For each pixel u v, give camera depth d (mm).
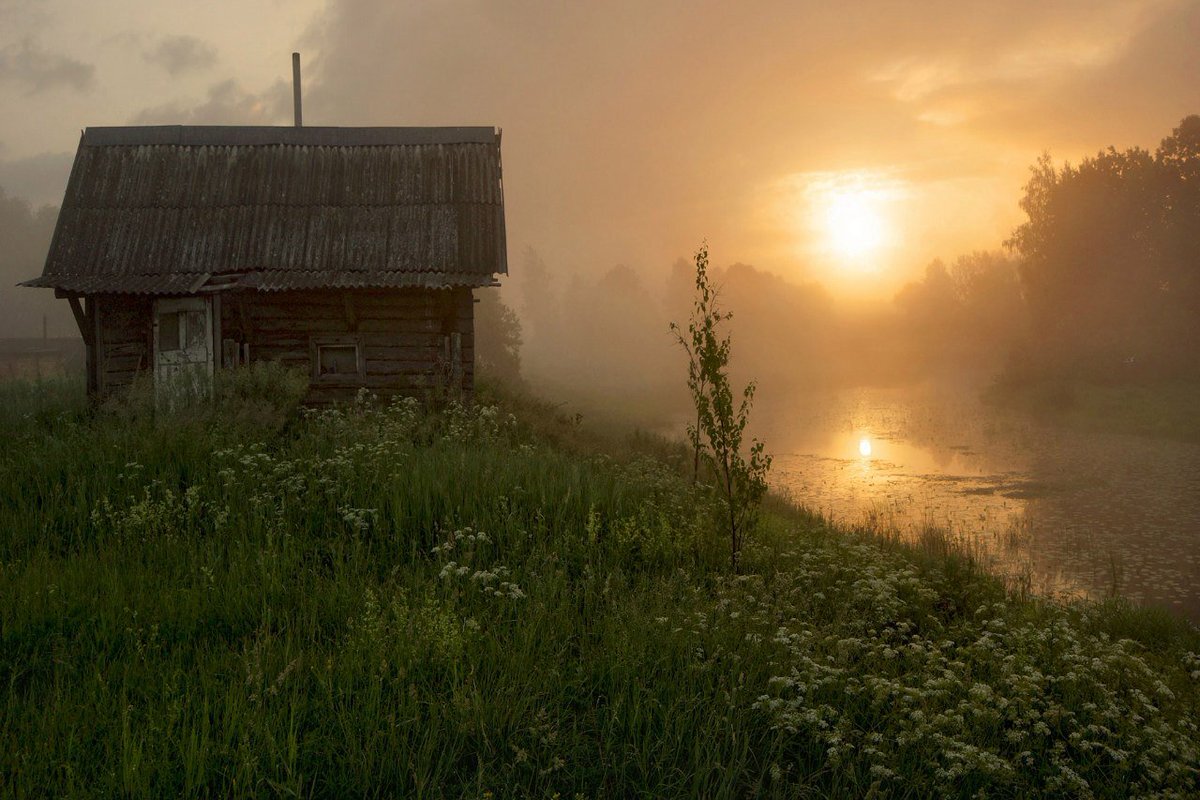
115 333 14656
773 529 10336
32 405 14055
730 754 4703
